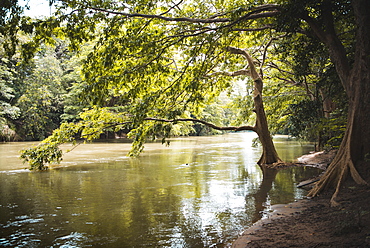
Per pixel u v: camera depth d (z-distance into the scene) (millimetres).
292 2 7988
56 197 8625
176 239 5383
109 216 6797
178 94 11000
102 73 10023
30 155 13320
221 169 14219
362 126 7688
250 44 16047
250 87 20594
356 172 7305
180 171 13578
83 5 8680
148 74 10828
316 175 12172
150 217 6707
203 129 63281
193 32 10055
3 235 5648
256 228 5754
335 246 4273
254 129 15938
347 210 5766
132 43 9250
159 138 46656
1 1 7406
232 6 10562
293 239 4855
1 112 34438
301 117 13898
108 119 13133
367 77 7734
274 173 13008
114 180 11312
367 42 7797
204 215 6828
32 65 37625
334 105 17547
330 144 14234
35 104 38719
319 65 13953
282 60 17219
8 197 8648
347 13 9844
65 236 5582
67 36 9141
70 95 40656
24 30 8055
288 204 7562
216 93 17078
